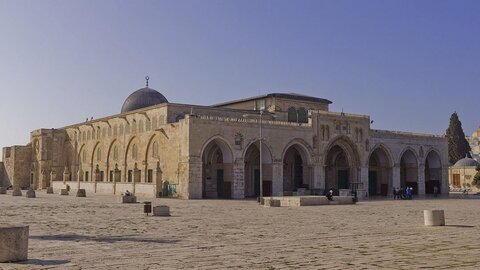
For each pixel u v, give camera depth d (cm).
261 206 4284
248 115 6838
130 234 2045
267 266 1288
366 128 7162
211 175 6525
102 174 8125
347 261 1363
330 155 7288
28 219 2784
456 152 12131
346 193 6172
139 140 7056
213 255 1479
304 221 2725
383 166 7550
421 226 2428
